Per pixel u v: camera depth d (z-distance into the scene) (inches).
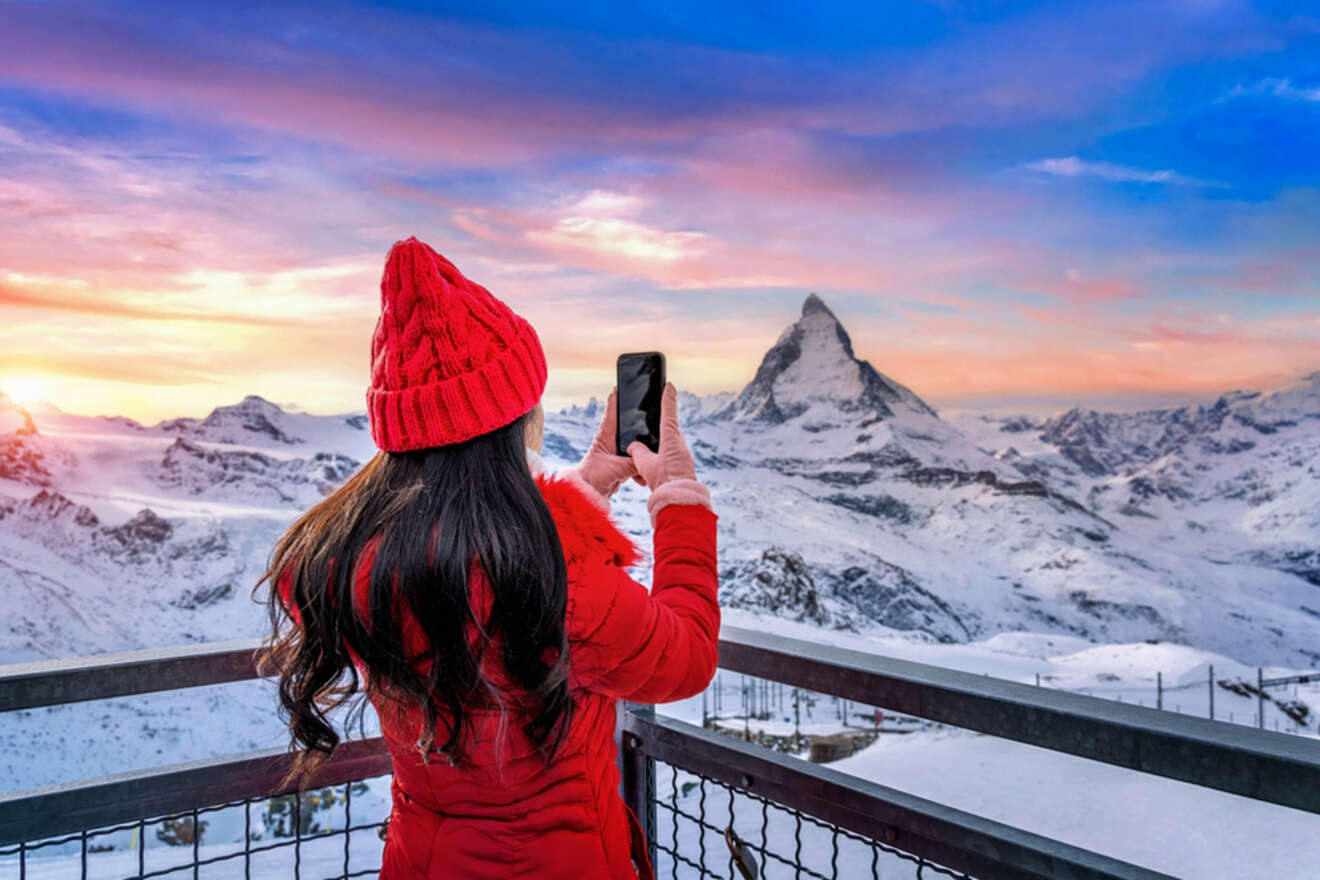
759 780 55.8
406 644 38.0
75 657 56.6
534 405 40.9
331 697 43.1
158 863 243.6
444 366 38.2
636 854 47.9
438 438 38.2
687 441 48.4
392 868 44.5
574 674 40.1
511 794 40.6
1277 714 3720.5
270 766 60.1
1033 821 740.7
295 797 60.9
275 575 44.0
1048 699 43.8
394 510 38.6
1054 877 42.5
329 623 39.7
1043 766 902.4
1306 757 34.9
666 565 44.6
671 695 41.7
